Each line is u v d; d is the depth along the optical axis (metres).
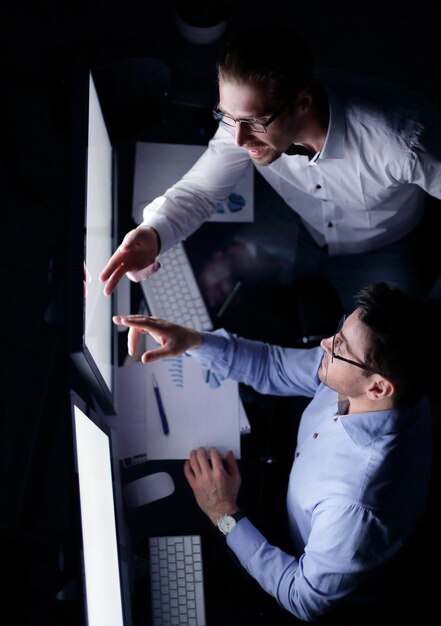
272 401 1.82
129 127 1.91
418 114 1.41
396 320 1.28
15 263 2.18
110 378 1.57
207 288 1.92
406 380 1.31
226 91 1.23
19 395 2.00
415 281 2.02
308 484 1.52
